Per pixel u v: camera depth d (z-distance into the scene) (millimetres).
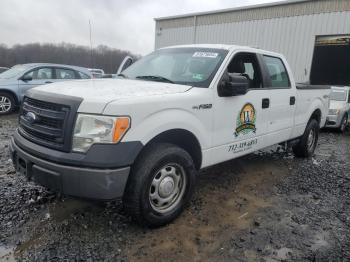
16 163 3256
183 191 3396
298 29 15945
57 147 2803
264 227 3363
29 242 2867
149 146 3090
